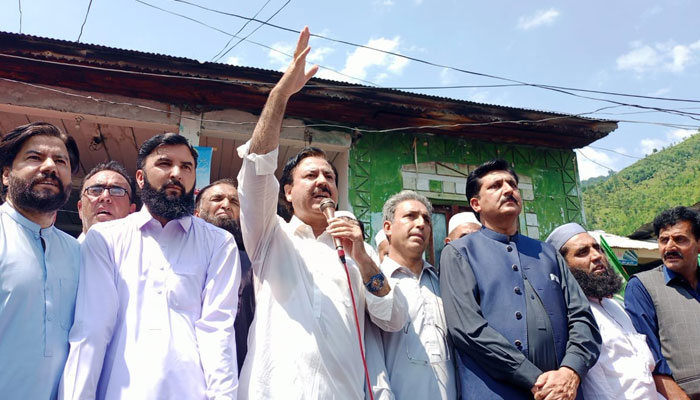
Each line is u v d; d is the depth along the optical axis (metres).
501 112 7.80
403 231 2.85
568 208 8.67
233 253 2.32
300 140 7.54
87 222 3.10
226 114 7.13
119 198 3.15
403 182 7.93
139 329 1.96
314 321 2.16
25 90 6.43
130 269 2.10
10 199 2.05
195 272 2.17
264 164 2.16
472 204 3.04
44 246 2.03
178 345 1.96
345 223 2.36
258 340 2.12
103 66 6.17
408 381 2.44
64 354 1.90
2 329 1.78
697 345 3.09
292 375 2.02
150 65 6.26
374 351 2.46
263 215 2.25
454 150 8.37
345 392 2.10
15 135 2.09
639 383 2.70
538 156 8.80
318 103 7.21
